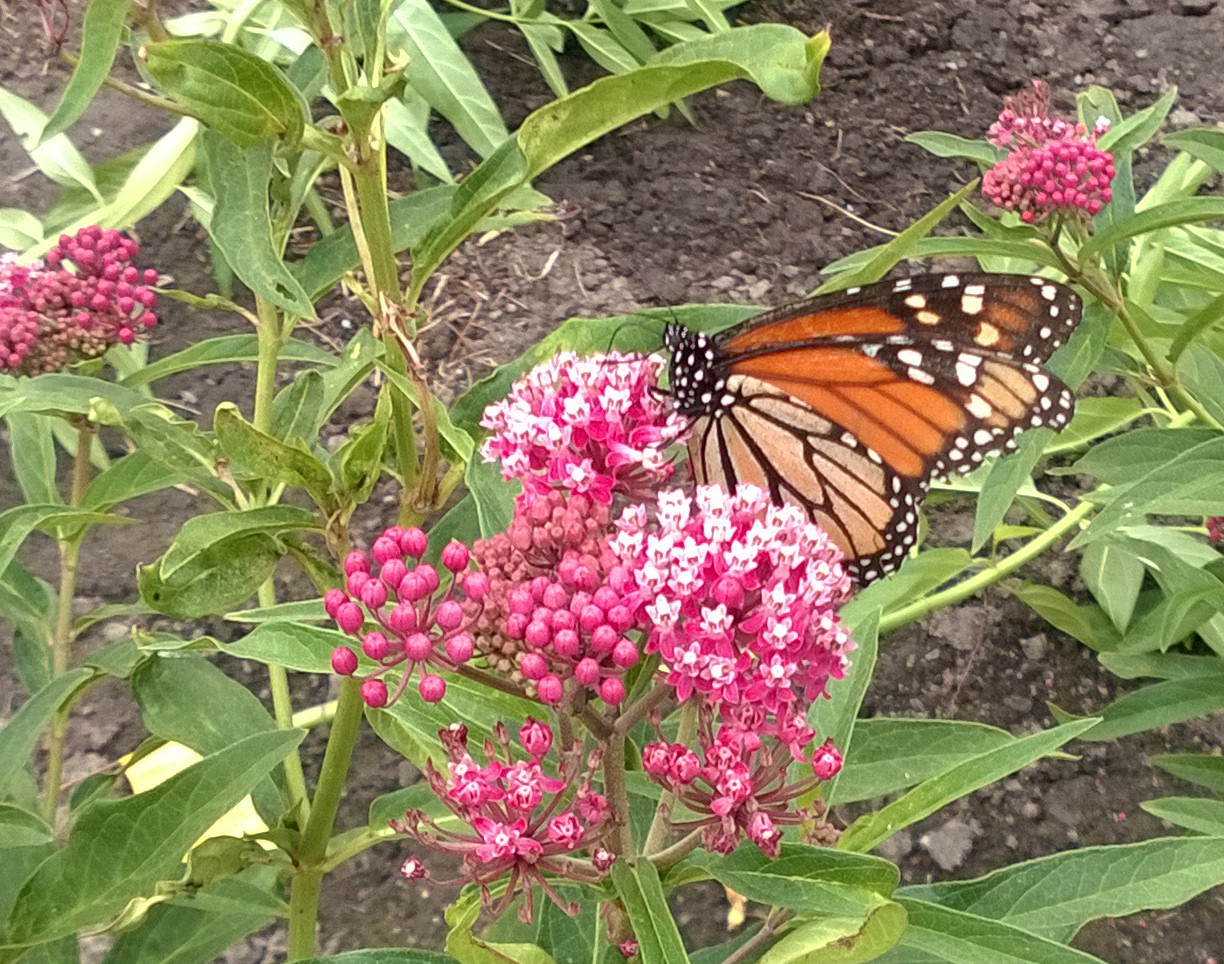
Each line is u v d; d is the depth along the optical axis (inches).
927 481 9.9
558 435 8.3
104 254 11.3
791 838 9.1
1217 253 13.5
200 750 10.3
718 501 8.1
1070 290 9.1
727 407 10.0
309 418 10.3
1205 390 12.7
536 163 8.6
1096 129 12.9
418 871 7.8
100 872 9.0
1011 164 11.7
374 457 9.5
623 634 8.1
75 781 12.9
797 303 9.7
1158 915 13.2
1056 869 8.8
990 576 14.4
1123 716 12.3
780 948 7.9
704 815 8.0
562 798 8.4
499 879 8.0
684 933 12.9
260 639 9.0
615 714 8.8
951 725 9.6
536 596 8.0
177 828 9.1
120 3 8.3
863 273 9.7
